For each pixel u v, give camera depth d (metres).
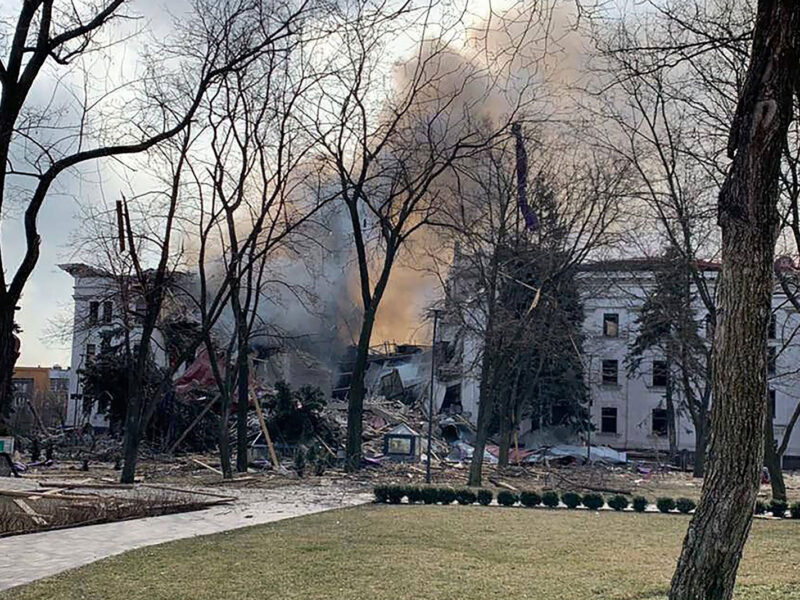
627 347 56.00
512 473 36.41
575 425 52.12
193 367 45.72
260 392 44.88
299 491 26.20
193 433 41.28
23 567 12.07
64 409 64.12
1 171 11.45
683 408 51.03
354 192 33.06
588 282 44.03
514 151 32.91
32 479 27.33
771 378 46.19
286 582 10.68
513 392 40.19
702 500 6.87
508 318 32.75
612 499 22.34
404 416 47.44
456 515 19.20
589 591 10.03
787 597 9.41
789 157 19.11
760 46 7.02
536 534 15.90
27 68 11.78
